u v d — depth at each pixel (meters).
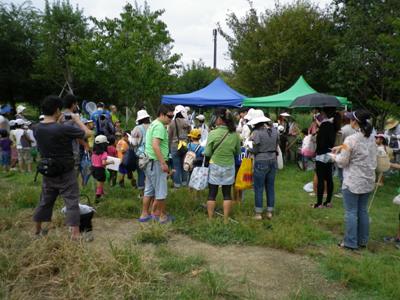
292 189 9.34
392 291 4.04
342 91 16.23
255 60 22.12
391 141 10.88
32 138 10.95
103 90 27.38
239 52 22.88
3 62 25.09
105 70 21.66
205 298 3.81
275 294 4.03
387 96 14.88
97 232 5.93
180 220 6.29
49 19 23.69
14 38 24.81
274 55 21.23
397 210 7.62
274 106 13.90
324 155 7.30
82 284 3.80
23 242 4.68
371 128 5.25
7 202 7.14
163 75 22.44
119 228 6.14
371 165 5.26
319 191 7.48
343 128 7.50
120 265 4.16
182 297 3.80
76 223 5.06
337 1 18.72
